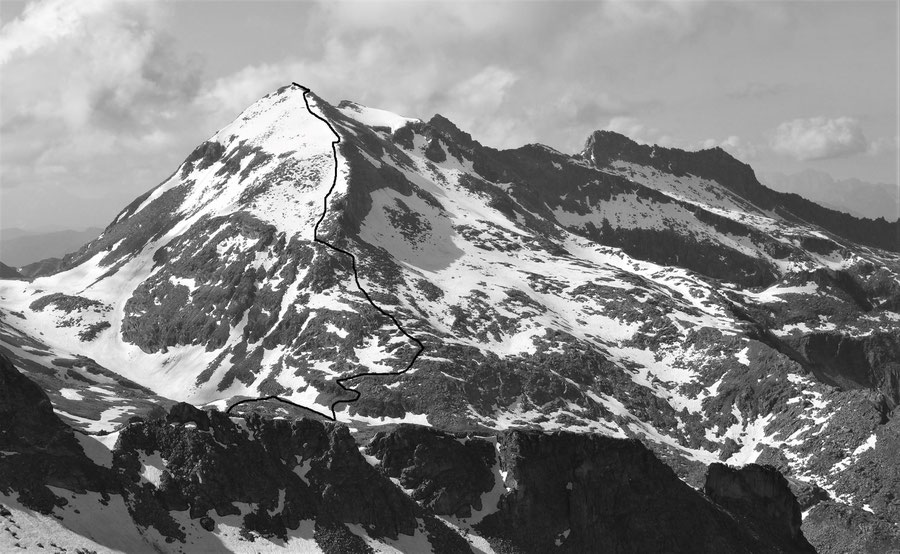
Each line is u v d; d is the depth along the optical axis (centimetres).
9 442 14262
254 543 14812
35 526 13275
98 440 15188
